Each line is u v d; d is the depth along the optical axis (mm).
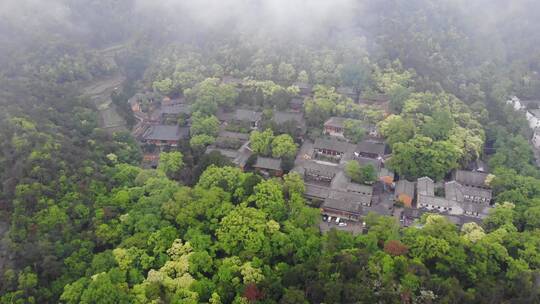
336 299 95562
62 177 136375
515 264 108562
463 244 113188
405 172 156875
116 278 105562
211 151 163750
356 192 147250
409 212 140000
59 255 115312
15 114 172500
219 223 122188
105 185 141625
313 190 147500
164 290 103000
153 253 115375
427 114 187375
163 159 160500
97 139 170875
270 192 130625
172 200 130500
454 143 164625
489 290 99750
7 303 102812
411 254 111875
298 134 180500
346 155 168500
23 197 127750
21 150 146250
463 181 154250
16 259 115812
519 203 135875
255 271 104000
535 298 96875
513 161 163000
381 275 101875
